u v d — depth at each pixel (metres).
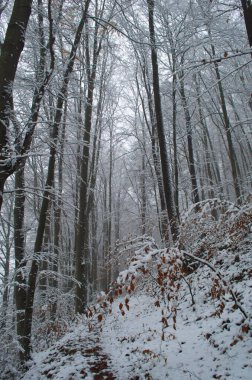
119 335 7.39
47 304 10.26
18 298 7.69
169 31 12.23
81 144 7.51
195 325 6.08
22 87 6.91
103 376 5.19
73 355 6.37
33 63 7.91
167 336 5.96
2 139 3.96
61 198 7.17
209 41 10.81
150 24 11.40
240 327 5.10
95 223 24.94
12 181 13.16
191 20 11.34
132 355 5.87
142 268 3.90
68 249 21.05
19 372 6.21
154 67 10.98
